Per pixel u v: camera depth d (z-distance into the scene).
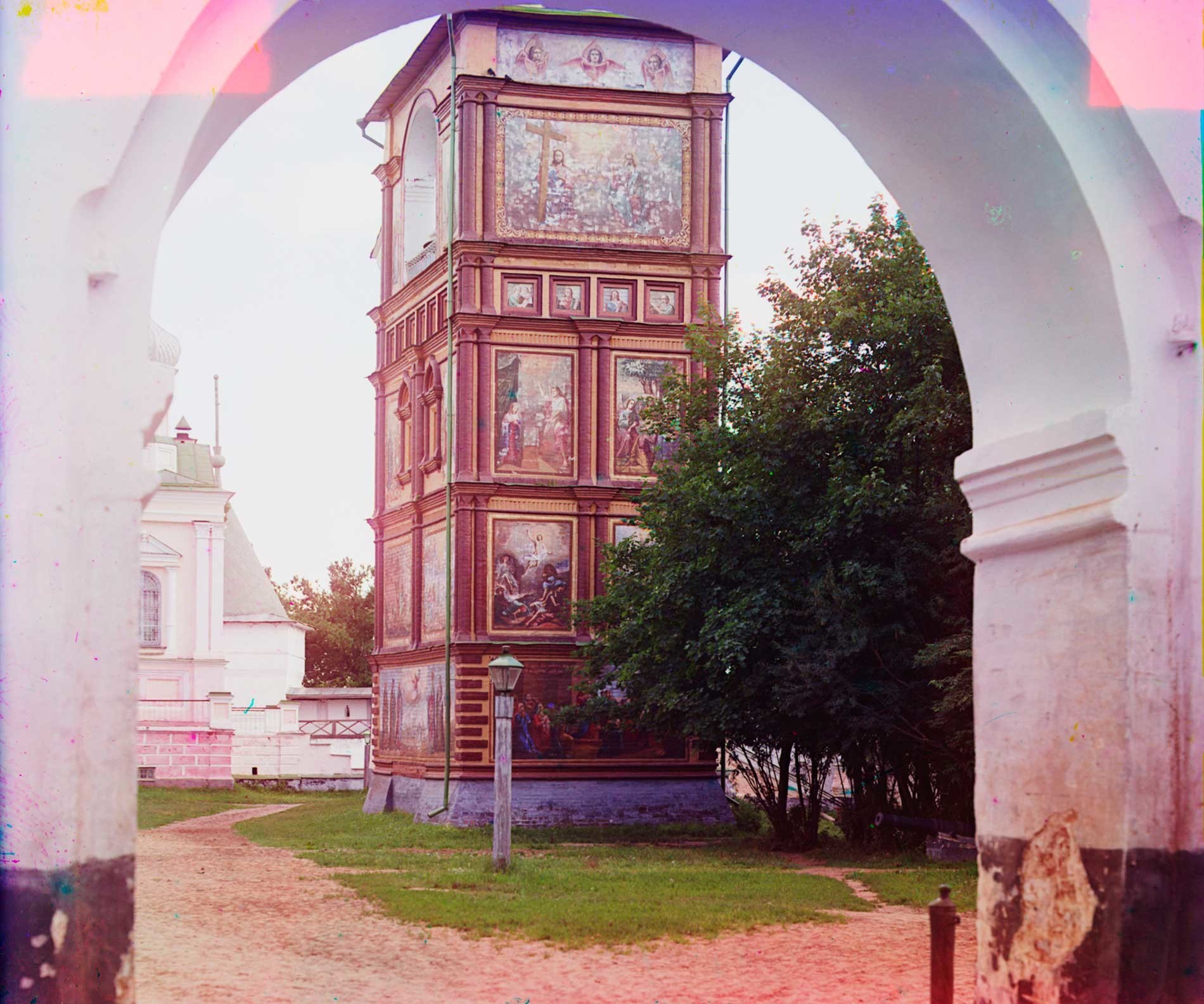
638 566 32.22
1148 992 7.60
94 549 6.39
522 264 37.50
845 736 27.36
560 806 35.94
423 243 42.19
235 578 74.69
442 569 38.03
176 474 61.75
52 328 6.22
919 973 12.67
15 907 6.04
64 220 6.27
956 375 26.06
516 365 37.31
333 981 12.16
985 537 8.72
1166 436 7.95
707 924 15.76
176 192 6.70
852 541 26.95
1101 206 7.88
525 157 37.75
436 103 40.00
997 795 8.56
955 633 26.30
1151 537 7.83
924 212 9.04
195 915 16.38
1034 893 8.22
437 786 37.06
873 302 27.56
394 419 42.75
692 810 36.56
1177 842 7.74
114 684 6.41
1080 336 8.19
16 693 6.09
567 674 36.72
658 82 38.53
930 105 8.42
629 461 37.78
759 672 27.70
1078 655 8.05
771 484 28.48
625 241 38.12
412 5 7.78
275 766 57.81
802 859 26.67
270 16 6.86
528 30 37.88
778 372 28.45
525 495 37.06
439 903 17.38
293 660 75.69
